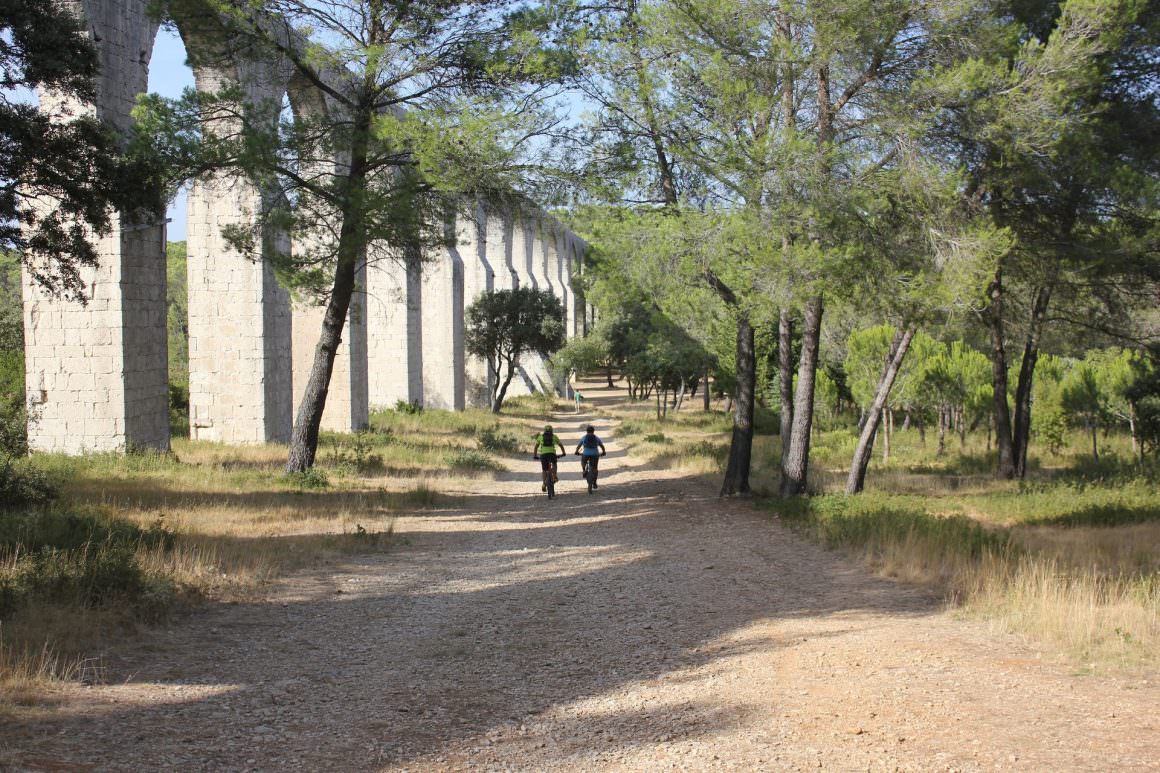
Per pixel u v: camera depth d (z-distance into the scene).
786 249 14.17
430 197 18.48
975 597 8.39
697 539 13.02
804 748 4.54
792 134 13.91
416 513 16.44
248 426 28.14
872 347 31.33
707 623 7.87
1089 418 30.55
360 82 18.83
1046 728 4.67
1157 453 27.25
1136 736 4.48
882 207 14.64
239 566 10.04
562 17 17.38
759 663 6.38
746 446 18.33
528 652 7.03
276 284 29.02
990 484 21.92
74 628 6.98
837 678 5.86
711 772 4.29
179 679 6.05
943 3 13.84
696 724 5.08
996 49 14.70
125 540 10.09
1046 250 17.59
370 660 6.78
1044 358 33.53
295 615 8.26
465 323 51.84
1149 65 17.19
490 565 11.20
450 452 28.72
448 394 48.00
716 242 15.30
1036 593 8.12
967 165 15.66
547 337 52.19
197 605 8.41
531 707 5.59
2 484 13.14
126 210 14.70
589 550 12.23
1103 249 16.73
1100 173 15.98
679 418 50.66
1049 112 14.26
